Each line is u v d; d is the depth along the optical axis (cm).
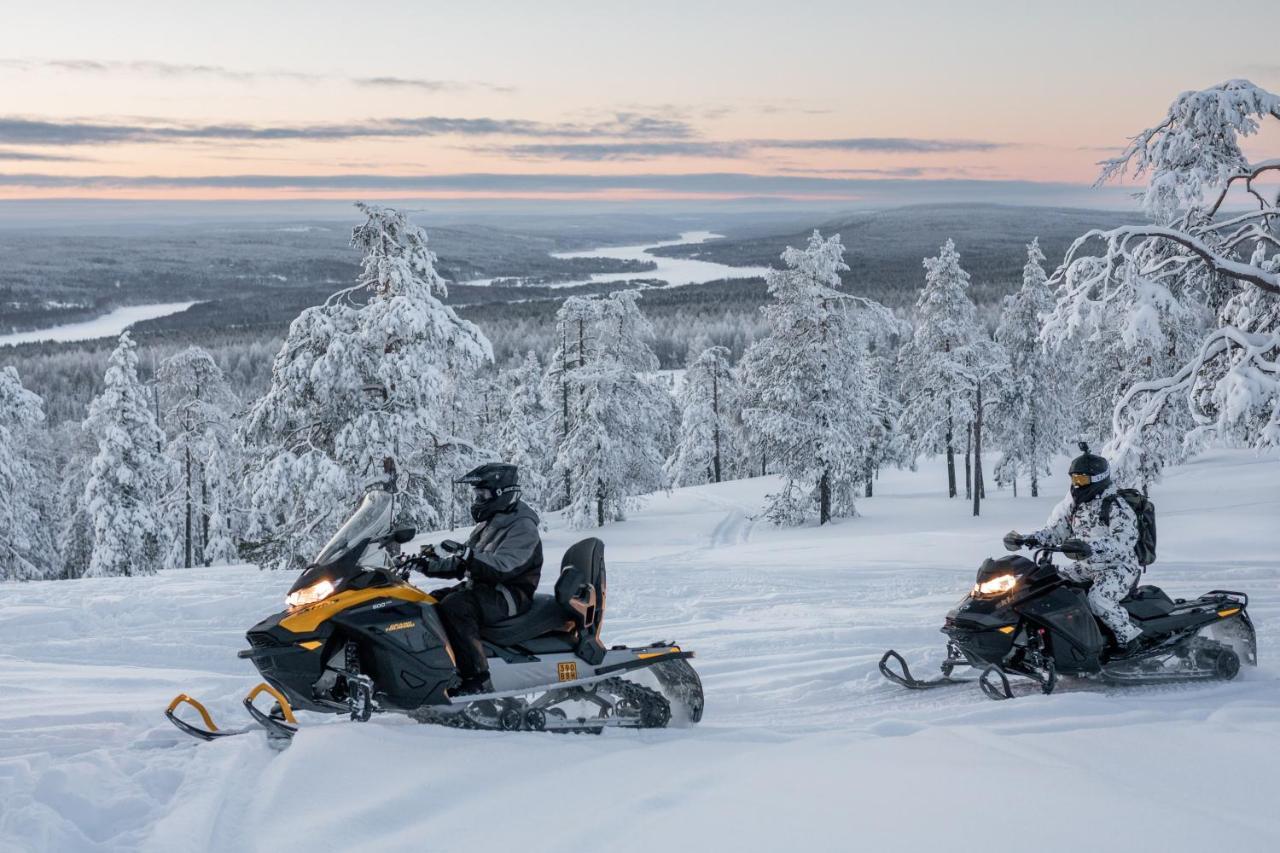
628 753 545
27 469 3884
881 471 6625
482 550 619
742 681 795
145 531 3759
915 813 432
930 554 2030
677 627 1078
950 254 4569
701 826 421
